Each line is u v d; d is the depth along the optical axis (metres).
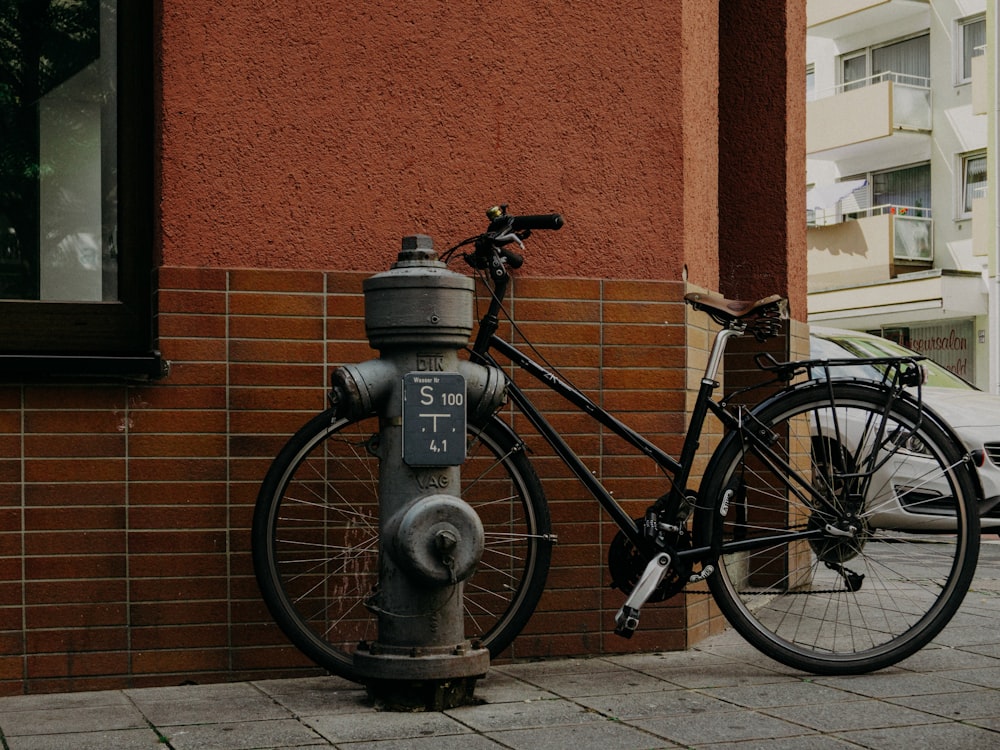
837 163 30.19
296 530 4.38
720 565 4.34
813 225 29.50
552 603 4.61
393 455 3.79
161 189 4.29
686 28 4.86
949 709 3.79
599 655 4.66
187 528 4.27
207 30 4.34
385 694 3.80
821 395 4.37
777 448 4.36
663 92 4.79
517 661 4.58
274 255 4.39
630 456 4.66
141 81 4.43
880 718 3.67
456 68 4.59
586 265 4.70
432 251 3.86
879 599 4.49
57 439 4.17
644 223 4.76
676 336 4.74
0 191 4.39
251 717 3.71
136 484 4.23
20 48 4.43
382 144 4.50
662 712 3.76
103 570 4.20
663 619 4.74
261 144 4.38
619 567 4.34
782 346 6.01
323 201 4.44
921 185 28.41
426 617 3.78
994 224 23.83
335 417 4.11
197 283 4.29
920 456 4.39
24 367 4.09
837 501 4.39
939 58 27.92
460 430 3.75
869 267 27.69
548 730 3.54
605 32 4.74
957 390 9.73
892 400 4.37
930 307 25.53
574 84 4.71
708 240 5.20
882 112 27.70
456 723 3.62
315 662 4.10
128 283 4.39
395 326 3.75
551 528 4.39
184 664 4.26
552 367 4.63
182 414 4.27
